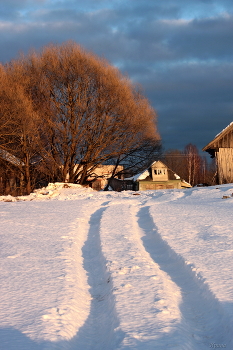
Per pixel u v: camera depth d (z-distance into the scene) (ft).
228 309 18.40
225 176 108.58
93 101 141.49
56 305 19.88
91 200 80.64
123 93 141.18
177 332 16.49
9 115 121.60
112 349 15.46
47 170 145.38
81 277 26.73
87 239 41.06
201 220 46.19
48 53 140.87
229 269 25.30
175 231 39.58
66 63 137.90
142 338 15.92
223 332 17.10
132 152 164.35
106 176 183.62
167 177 158.51
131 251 31.83
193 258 28.37
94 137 146.20
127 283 23.36
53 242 36.73
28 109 122.72
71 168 150.82
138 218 54.75
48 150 144.97
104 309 20.88
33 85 137.39
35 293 21.86
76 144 143.64
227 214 50.57
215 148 109.81
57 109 138.82
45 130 136.56
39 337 15.87
